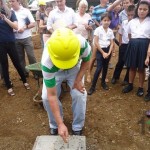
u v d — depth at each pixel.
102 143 3.13
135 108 3.87
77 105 2.98
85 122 3.56
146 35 3.92
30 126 3.55
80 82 2.75
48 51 2.21
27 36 4.84
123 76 5.09
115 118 3.64
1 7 3.99
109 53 4.24
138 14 4.00
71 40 2.14
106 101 4.10
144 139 3.19
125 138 3.22
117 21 5.13
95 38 4.32
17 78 5.14
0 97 4.37
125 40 4.44
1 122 3.68
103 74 4.46
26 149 3.11
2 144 3.21
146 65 3.92
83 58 2.60
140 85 4.19
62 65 2.16
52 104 2.34
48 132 3.40
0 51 4.09
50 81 2.29
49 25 4.61
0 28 4.01
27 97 4.31
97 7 5.46
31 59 5.02
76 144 2.72
